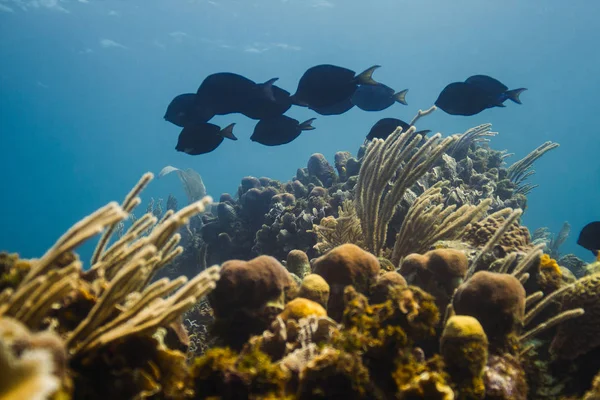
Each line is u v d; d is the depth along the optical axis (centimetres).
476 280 268
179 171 1284
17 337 126
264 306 267
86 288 207
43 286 164
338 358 197
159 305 200
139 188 247
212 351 204
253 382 195
